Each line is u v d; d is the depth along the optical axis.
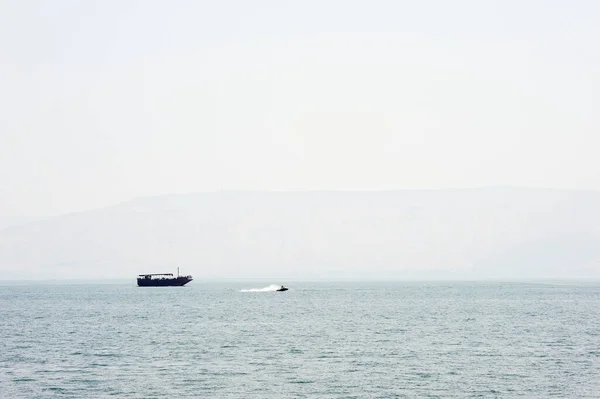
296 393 83.38
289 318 170.38
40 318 173.12
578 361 101.88
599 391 83.69
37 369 97.44
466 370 95.75
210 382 88.88
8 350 114.69
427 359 104.38
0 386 87.19
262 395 82.56
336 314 182.50
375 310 196.50
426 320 163.50
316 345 119.00
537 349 113.38
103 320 166.38
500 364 99.94
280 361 103.00
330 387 86.25
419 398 81.19
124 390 84.81
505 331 138.88
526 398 80.69
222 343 121.38
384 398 81.25
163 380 90.06
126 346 118.19
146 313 187.75
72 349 115.19
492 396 81.75
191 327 148.38
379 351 112.06
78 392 83.94
